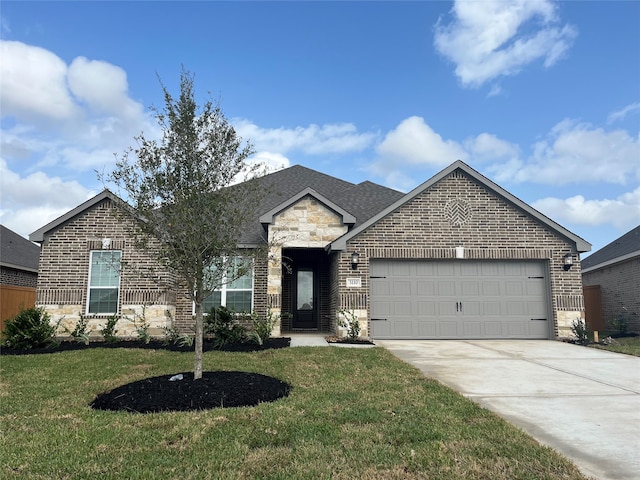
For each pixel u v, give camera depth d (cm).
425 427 507
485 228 1378
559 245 1375
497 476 384
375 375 788
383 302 1354
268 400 626
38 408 588
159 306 1364
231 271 767
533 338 1356
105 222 1386
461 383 755
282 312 1633
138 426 504
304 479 374
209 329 1152
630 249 1783
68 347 1106
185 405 591
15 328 1066
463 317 1358
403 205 1379
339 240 1335
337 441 461
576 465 416
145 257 1365
